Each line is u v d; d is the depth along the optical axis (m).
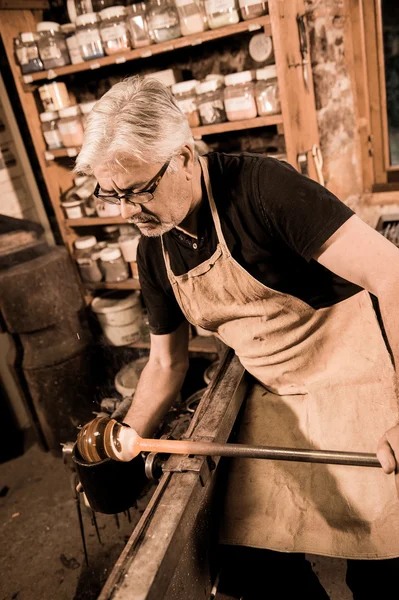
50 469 2.91
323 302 1.35
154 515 1.05
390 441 0.94
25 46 2.61
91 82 2.96
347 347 1.38
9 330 2.74
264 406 1.48
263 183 1.16
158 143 1.04
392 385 1.30
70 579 2.21
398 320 0.98
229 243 1.25
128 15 2.36
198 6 2.20
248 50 2.51
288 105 2.16
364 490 1.24
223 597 1.36
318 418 1.35
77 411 2.92
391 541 1.16
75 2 2.61
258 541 1.25
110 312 2.92
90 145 1.03
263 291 1.30
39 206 3.22
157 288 1.44
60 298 2.77
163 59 2.74
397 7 2.40
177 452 1.16
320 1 2.33
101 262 2.96
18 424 3.26
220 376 1.51
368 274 1.05
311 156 2.45
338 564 2.05
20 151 3.09
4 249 2.78
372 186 2.71
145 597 0.87
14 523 2.58
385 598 1.29
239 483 1.35
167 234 1.30
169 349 1.52
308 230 1.10
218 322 1.44
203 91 2.35
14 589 2.23
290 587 1.46
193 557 1.12
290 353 1.40
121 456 1.19
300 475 1.32
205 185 1.22
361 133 2.61
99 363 3.07
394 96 2.55
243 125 2.27
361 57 2.44
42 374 2.79
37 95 2.82
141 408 1.46
